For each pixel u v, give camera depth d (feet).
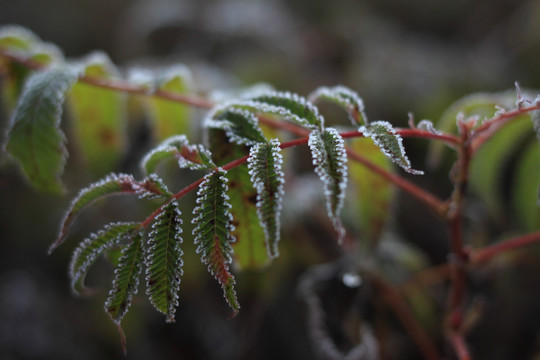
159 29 2.34
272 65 2.07
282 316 1.59
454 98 1.99
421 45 2.45
